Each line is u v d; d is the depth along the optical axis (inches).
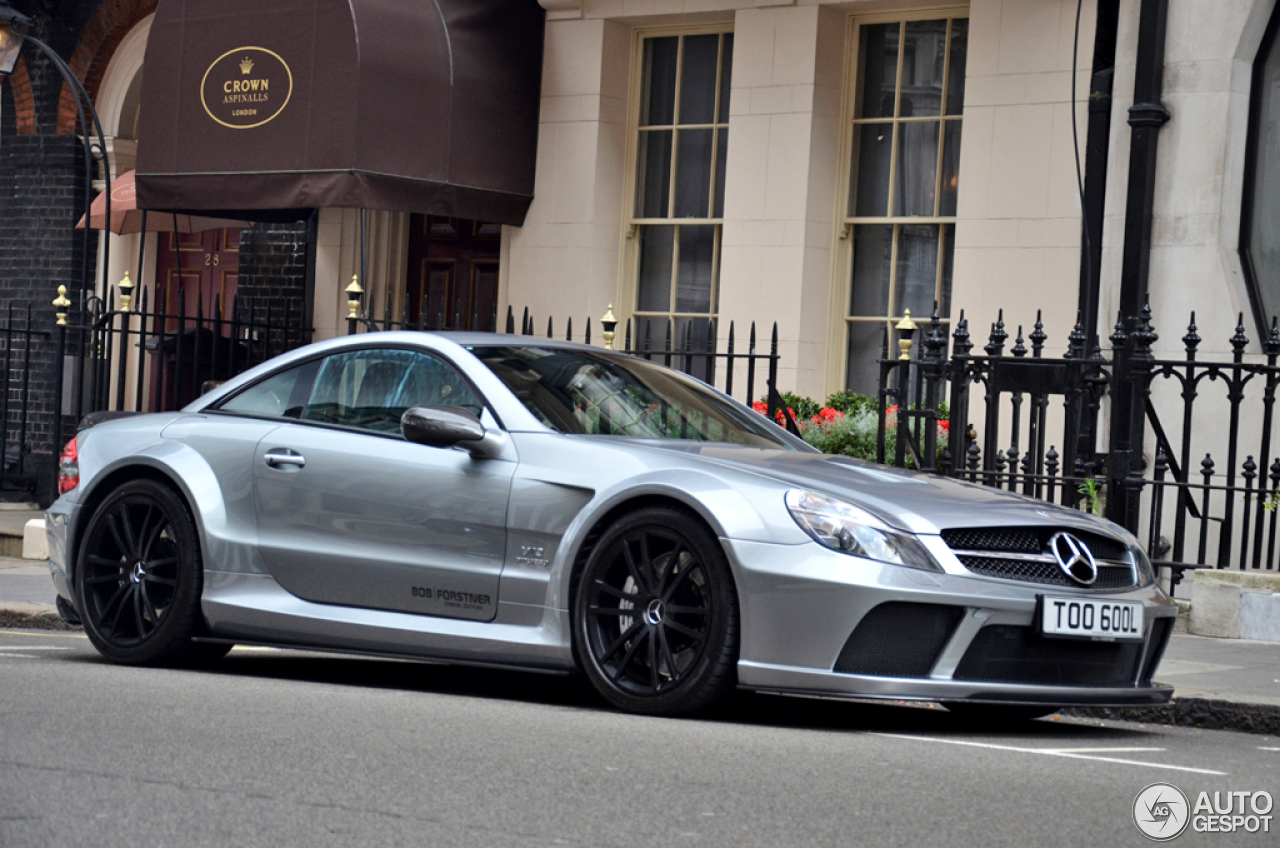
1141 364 370.3
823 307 517.0
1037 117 471.8
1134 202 441.4
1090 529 240.4
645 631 233.9
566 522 243.4
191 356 641.0
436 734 207.5
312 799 165.3
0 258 707.4
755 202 519.5
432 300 602.5
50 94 697.0
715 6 527.2
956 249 484.7
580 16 546.0
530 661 245.4
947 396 493.7
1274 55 441.1
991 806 174.9
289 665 304.8
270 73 507.2
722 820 161.9
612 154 548.4
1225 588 363.6
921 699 218.4
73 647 327.9
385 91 500.7
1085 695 231.1
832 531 222.2
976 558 226.2
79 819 153.6
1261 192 443.2
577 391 270.2
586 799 169.6
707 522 228.4
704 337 539.2
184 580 278.8
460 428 251.6
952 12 500.4
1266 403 370.0
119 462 290.0
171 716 214.8
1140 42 442.3
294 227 634.2
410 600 258.5
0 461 569.9
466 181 526.0
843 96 517.3
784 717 246.7
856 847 152.9
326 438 272.8
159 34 527.2
